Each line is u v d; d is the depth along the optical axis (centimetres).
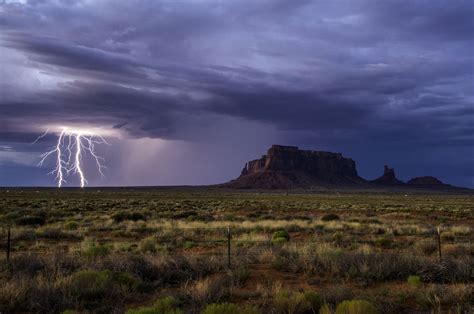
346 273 1180
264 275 1207
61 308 867
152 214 3825
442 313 860
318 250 1423
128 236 2281
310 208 5556
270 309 872
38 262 1216
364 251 1426
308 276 1199
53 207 4719
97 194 10688
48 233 2205
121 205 5422
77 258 1298
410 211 5044
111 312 858
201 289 955
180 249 1755
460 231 2530
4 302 871
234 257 1352
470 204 7775
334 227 2719
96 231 2519
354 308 779
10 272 1113
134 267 1179
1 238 2083
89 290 951
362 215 4400
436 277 1166
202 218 3456
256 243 1841
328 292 953
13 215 3225
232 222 2978
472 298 945
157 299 943
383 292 1008
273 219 3606
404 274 1184
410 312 877
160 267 1189
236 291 995
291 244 1670
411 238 2234
